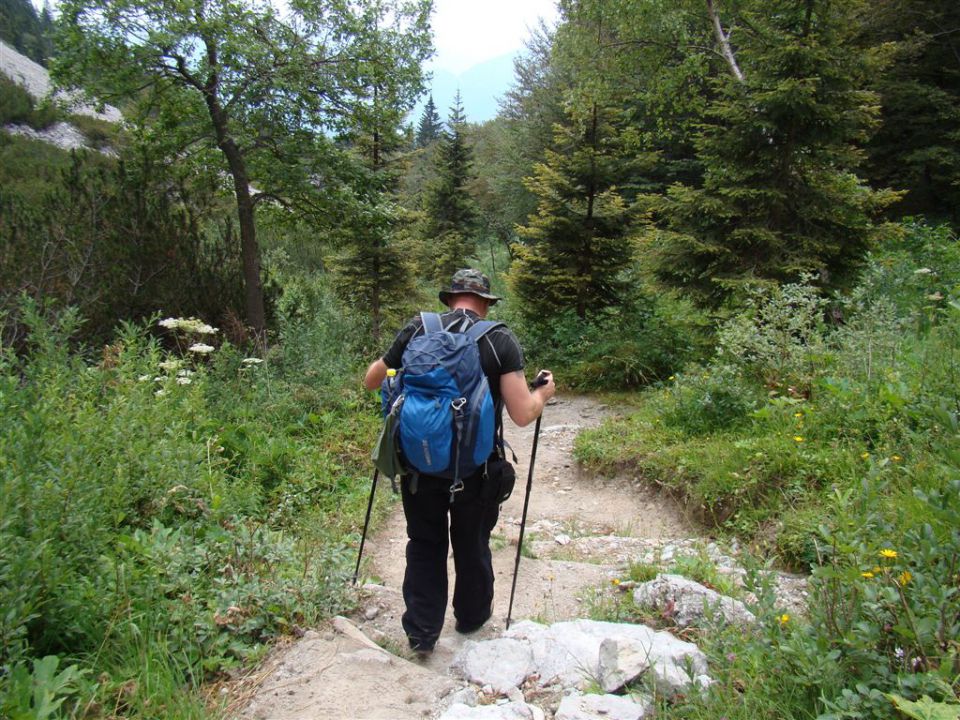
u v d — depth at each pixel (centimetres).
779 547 425
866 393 520
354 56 876
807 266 805
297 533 469
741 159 872
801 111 790
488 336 297
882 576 229
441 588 315
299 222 1114
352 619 345
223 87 847
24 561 250
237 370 752
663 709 230
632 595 360
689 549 459
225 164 950
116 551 328
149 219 824
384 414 308
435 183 2316
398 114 955
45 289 700
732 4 1159
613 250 1093
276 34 852
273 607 311
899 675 193
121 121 928
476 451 278
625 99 1259
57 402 381
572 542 513
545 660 279
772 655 238
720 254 857
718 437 596
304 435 666
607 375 975
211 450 519
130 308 768
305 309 994
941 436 404
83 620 269
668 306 1191
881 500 358
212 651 281
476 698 259
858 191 857
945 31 1631
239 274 914
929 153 1595
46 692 217
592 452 661
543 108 2198
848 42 886
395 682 266
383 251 1229
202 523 395
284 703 251
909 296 860
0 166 1391
